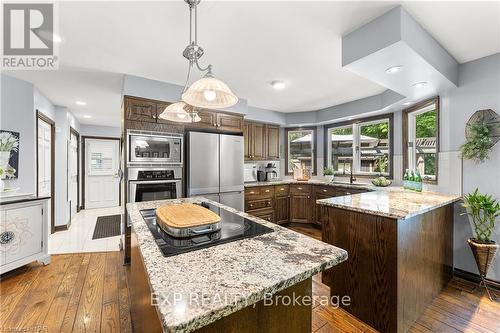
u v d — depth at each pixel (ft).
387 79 7.13
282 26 5.75
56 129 13.47
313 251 3.06
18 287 7.18
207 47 6.82
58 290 7.02
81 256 9.66
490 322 5.69
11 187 8.97
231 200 11.41
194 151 10.32
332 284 6.55
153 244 3.29
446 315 5.96
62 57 7.45
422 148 10.51
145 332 3.38
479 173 7.47
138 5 5.01
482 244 6.91
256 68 8.34
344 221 6.30
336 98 12.16
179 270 2.51
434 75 6.79
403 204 6.30
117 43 6.61
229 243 3.34
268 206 13.56
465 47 6.76
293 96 11.80
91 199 19.93
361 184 12.32
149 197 9.41
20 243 8.04
